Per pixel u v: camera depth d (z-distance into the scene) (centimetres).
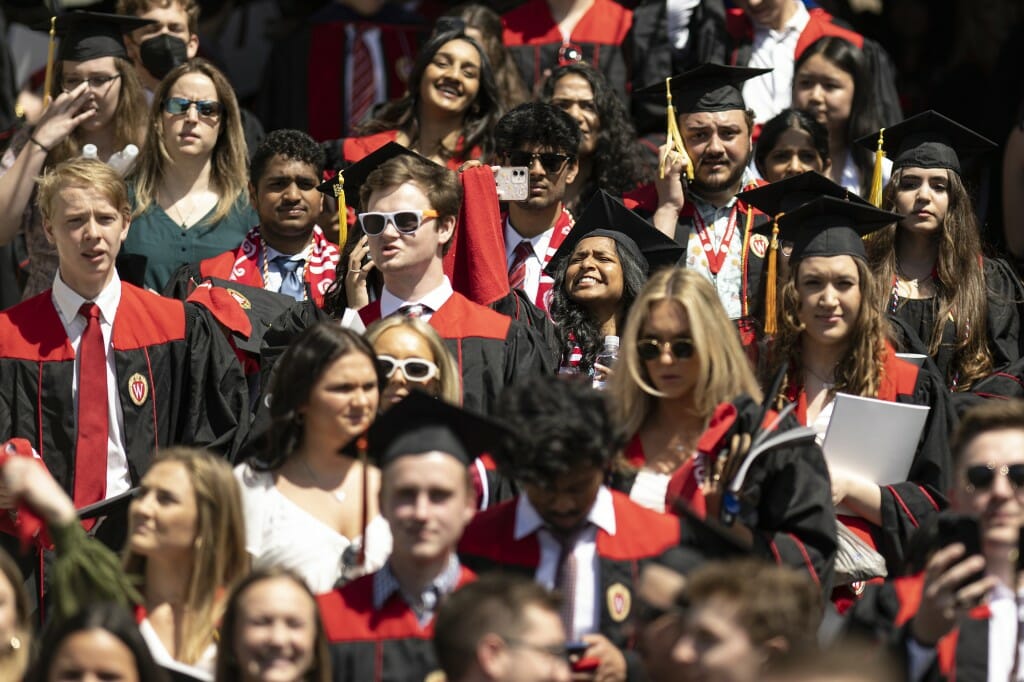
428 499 1722
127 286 2527
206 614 1844
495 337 2366
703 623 1532
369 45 3675
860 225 2356
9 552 2323
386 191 2348
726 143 2808
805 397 2298
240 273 2781
